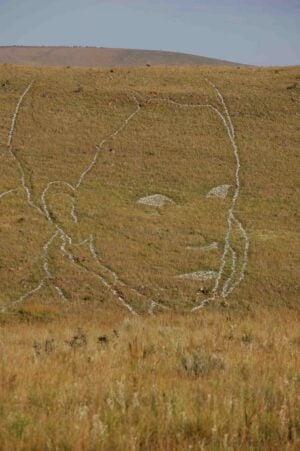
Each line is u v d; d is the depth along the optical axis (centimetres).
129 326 3453
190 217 7188
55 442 1257
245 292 5578
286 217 7269
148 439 1303
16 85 9912
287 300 5456
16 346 2572
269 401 1552
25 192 7569
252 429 1341
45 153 8450
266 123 9231
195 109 9488
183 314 4859
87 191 7694
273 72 10856
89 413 1444
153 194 7719
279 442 1309
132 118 9256
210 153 8600
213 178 8088
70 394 1570
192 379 1852
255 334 2967
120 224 6894
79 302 5266
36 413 1444
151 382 1753
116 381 1675
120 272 5847
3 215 7012
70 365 2033
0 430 1314
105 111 9381
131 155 8500
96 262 6031
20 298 5319
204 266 6044
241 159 8500
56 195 7519
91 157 8425
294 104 9612
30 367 1958
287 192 7825
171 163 8375
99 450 1241
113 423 1362
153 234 6694
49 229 6694
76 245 6375
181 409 1444
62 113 9300
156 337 2755
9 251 6119
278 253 6328
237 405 1477
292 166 8375
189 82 10244
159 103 9588
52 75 10319
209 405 1480
